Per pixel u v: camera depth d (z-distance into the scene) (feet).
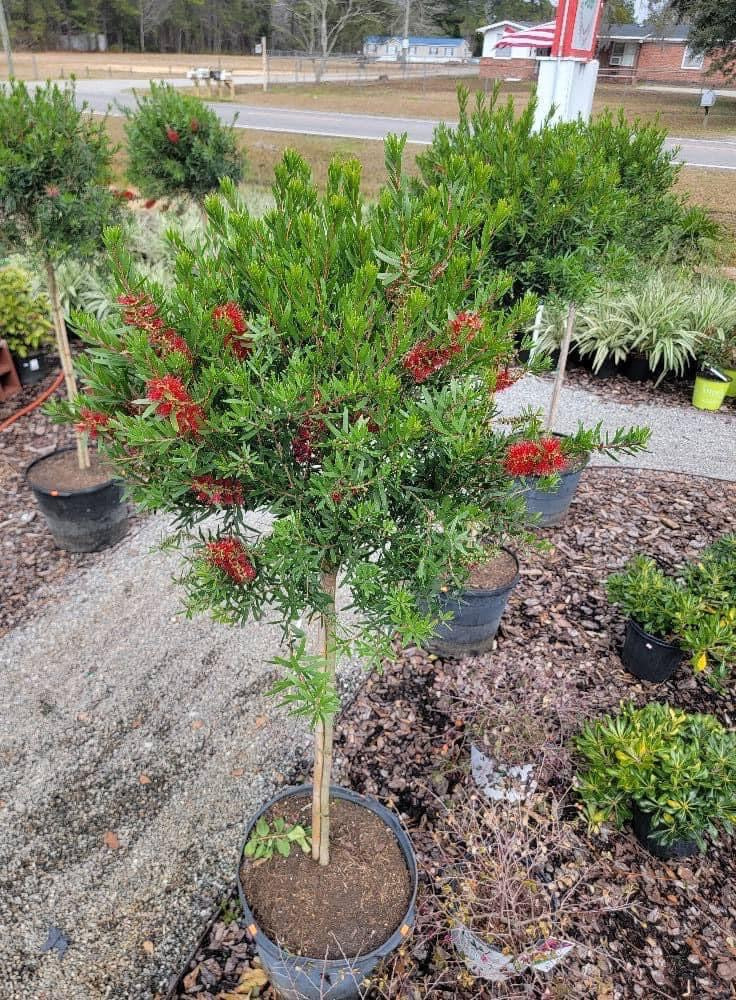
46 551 13.94
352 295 4.53
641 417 19.76
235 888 8.09
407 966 7.16
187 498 5.27
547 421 15.17
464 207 5.10
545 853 8.03
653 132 12.46
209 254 5.24
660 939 7.60
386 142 5.56
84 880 8.20
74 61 135.85
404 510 5.46
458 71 133.18
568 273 10.57
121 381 4.86
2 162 10.70
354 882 7.11
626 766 8.40
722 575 10.71
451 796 8.95
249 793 9.23
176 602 12.60
